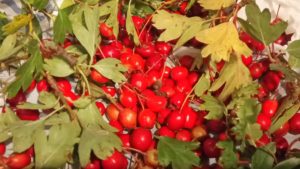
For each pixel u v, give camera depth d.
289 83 0.19
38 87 0.19
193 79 0.20
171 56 0.21
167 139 0.17
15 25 0.18
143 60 0.20
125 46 0.21
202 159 0.18
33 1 0.18
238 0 0.21
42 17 0.21
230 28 0.18
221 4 0.19
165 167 0.17
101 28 0.20
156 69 0.20
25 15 0.18
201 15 0.21
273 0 0.22
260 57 0.21
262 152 0.16
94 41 0.18
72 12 0.20
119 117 0.18
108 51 0.19
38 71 0.18
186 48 0.20
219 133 0.19
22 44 0.18
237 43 0.18
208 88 0.19
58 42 0.18
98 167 0.17
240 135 0.17
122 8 0.21
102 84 0.19
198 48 0.21
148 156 0.17
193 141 0.18
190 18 0.20
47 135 0.17
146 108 0.19
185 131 0.18
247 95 0.18
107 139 0.17
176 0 0.21
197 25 0.20
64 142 0.17
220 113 0.18
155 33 0.21
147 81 0.19
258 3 0.22
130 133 0.19
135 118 0.18
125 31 0.21
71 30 0.18
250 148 0.17
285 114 0.18
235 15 0.19
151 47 0.20
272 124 0.18
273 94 0.20
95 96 0.19
